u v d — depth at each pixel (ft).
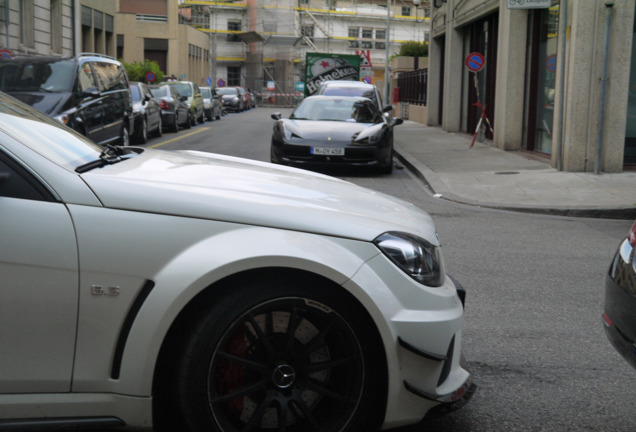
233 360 8.45
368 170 46.47
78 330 8.07
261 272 8.44
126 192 8.39
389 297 8.59
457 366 9.68
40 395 8.12
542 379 12.38
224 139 70.79
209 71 258.37
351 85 67.67
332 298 8.55
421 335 8.68
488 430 10.33
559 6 44.47
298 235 8.50
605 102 39.73
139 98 64.44
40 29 94.63
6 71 43.19
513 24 53.93
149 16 208.95
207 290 8.36
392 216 9.75
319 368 8.75
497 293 17.95
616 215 30.76
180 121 84.12
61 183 8.26
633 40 40.24
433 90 92.73
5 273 7.91
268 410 8.87
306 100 46.96
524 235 26.09
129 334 8.07
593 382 12.30
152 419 8.33
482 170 43.50
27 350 8.03
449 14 78.02
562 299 17.53
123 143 50.78
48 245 8.00
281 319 8.63
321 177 12.09
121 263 8.10
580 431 10.43
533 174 40.83
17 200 8.09
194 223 8.34
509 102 54.85
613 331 10.07
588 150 40.73
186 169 10.27
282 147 41.37
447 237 25.40
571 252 23.24
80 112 41.75
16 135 8.97
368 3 277.64
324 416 8.98
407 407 8.87
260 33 249.14
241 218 8.47
